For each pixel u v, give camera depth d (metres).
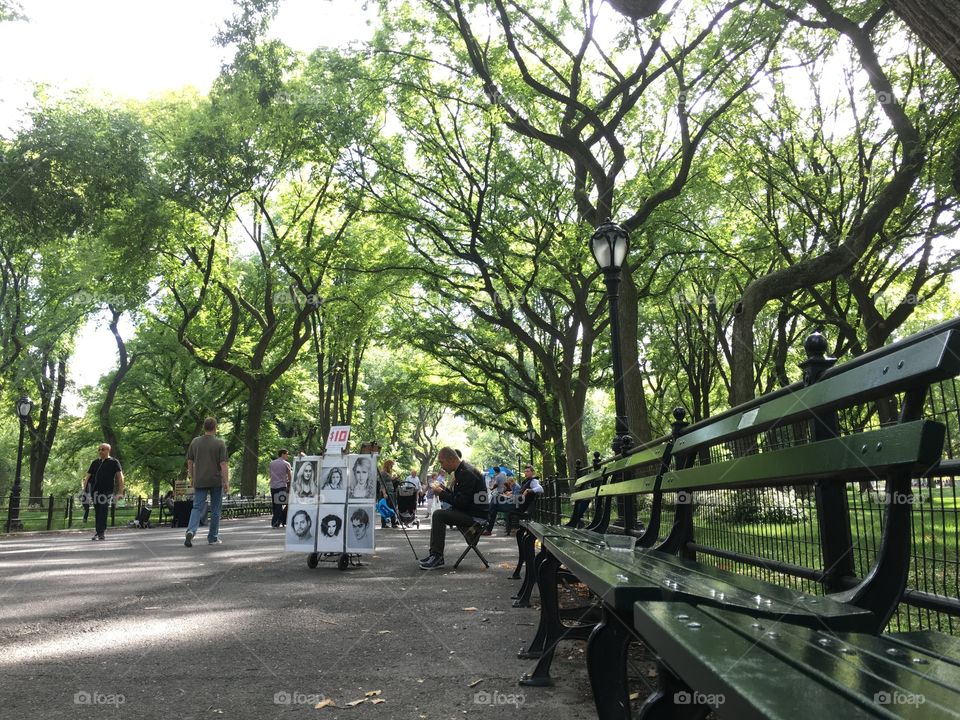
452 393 37.62
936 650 1.54
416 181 24.27
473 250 23.48
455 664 4.05
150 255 27.33
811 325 28.53
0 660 4.20
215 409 40.81
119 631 5.04
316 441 43.84
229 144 25.42
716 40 18.42
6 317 28.30
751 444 3.65
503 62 20.34
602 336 31.83
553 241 23.66
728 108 20.00
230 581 7.80
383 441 53.03
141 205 24.89
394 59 21.58
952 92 16.55
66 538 17.19
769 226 24.16
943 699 1.04
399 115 23.30
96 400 41.44
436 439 66.62
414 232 26.19
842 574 2.63
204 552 11.45
